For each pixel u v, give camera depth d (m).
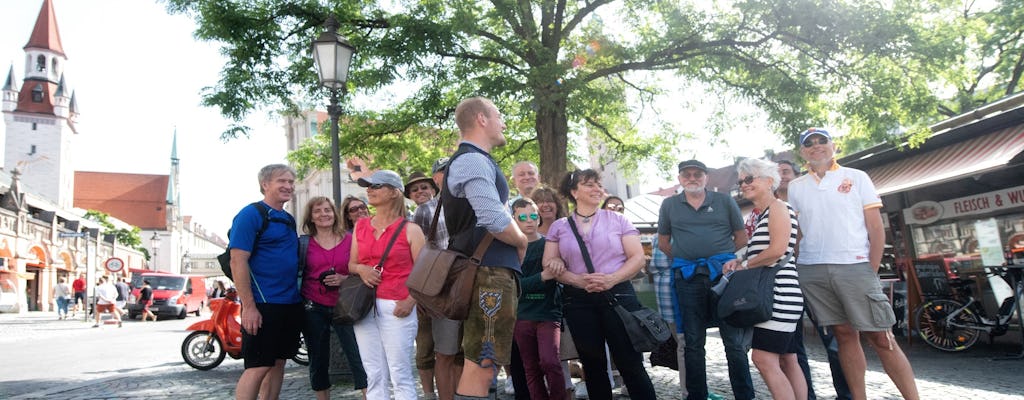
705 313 4.70
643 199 14.01
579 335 4.16
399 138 15.48
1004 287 9.49
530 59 12.03
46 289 44.72
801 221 4.48
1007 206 9.46
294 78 12.73
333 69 8.13
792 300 3.94
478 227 3.14
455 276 3.10
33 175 81.88
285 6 12.32
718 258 4.70
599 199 4.45
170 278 30.61
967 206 10.16
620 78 14.95
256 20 12.05
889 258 11.76
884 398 5.56
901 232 11.52
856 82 12.04
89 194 116.50
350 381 7.13
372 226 4.18
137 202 117.69
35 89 83.44
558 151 12.38
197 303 33.28
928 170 9.66
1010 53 21.36
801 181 4.56
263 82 12.67
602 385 4.18
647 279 9.59
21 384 8.30
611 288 4.13
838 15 10.95
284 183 4.40
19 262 40.16
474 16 11.70
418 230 4.11
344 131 15.23
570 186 5.02
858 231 4.31
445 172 3.20
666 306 5.61
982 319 8.58
